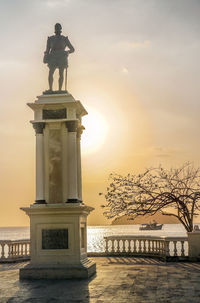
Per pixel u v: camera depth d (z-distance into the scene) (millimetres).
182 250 19062
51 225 14680
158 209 22547
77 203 14805
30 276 14180
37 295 11320
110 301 10391
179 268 16344
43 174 15250
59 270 14094
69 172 15141
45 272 14125
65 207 14492
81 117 17016
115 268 16438
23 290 12070
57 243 14562
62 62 16141
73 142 15281
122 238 21422
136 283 12828
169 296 10844
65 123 15422
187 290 11602
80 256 14453
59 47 16297
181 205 22609
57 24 16531
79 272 14023
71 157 15203
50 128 15508
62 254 14477
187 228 22578
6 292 11812
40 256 14555
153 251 20359
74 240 14492
